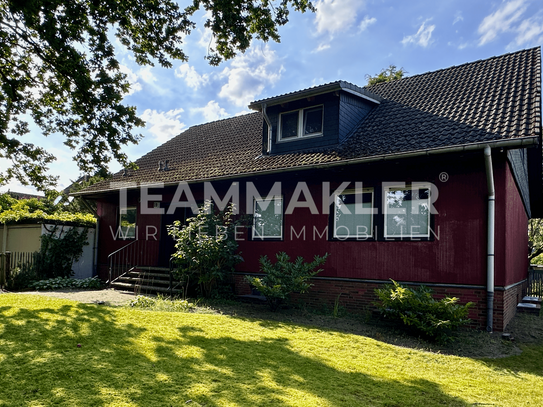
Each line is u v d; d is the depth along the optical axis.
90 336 5.46
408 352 6.00
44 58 9.95
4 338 5.14
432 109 10.30
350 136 10.72
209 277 9.92
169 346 5.29
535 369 5.68
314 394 3.95
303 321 8.06
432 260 8.34
